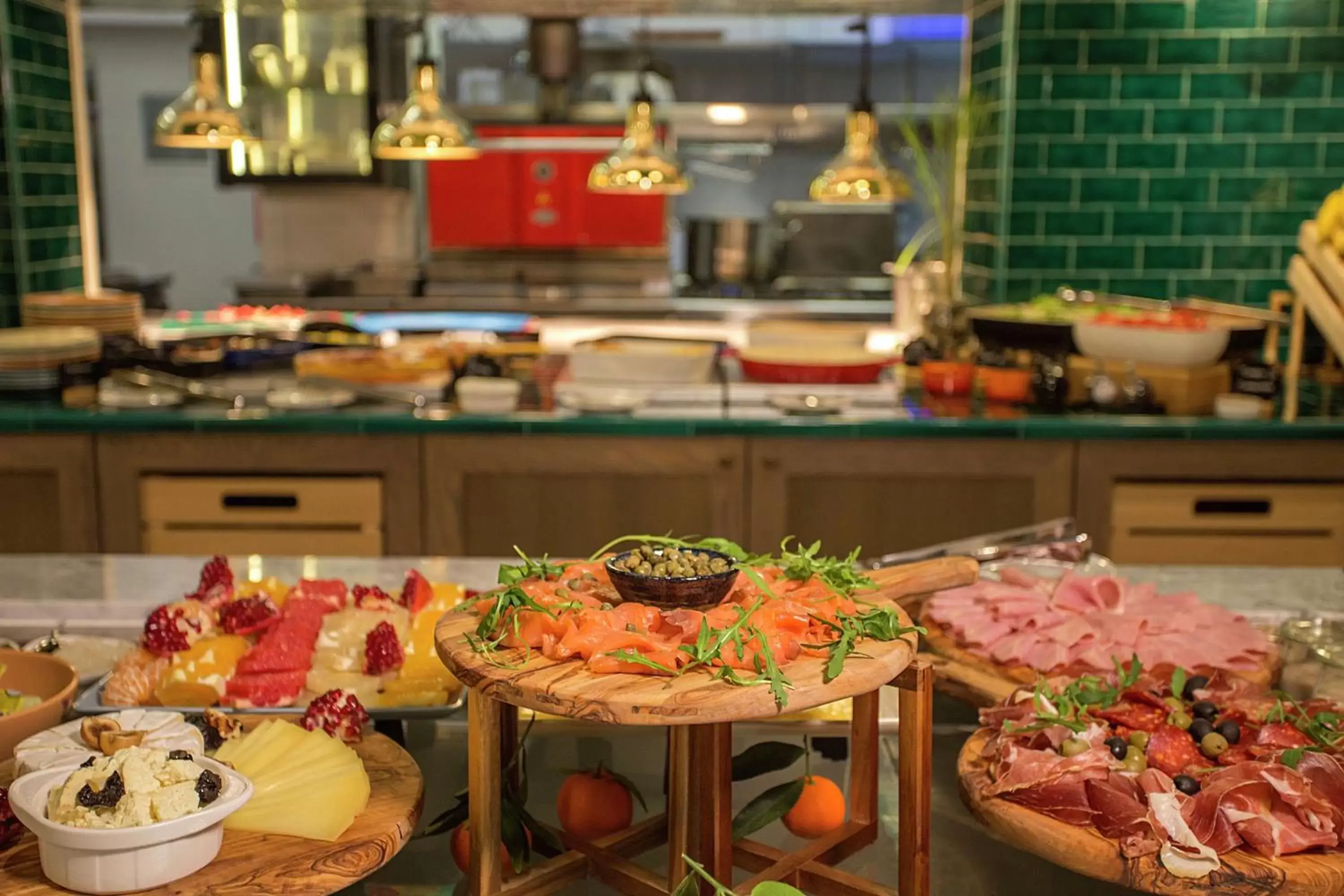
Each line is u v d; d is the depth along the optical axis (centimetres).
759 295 676
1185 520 349
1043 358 377
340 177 652
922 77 751
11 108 439
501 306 664
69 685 141
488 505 352
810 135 681
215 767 112
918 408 366
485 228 680
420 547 354
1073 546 203
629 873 117
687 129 676
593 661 107
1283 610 187
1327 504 349
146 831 101
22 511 352
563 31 641
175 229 870
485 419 347
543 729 147
